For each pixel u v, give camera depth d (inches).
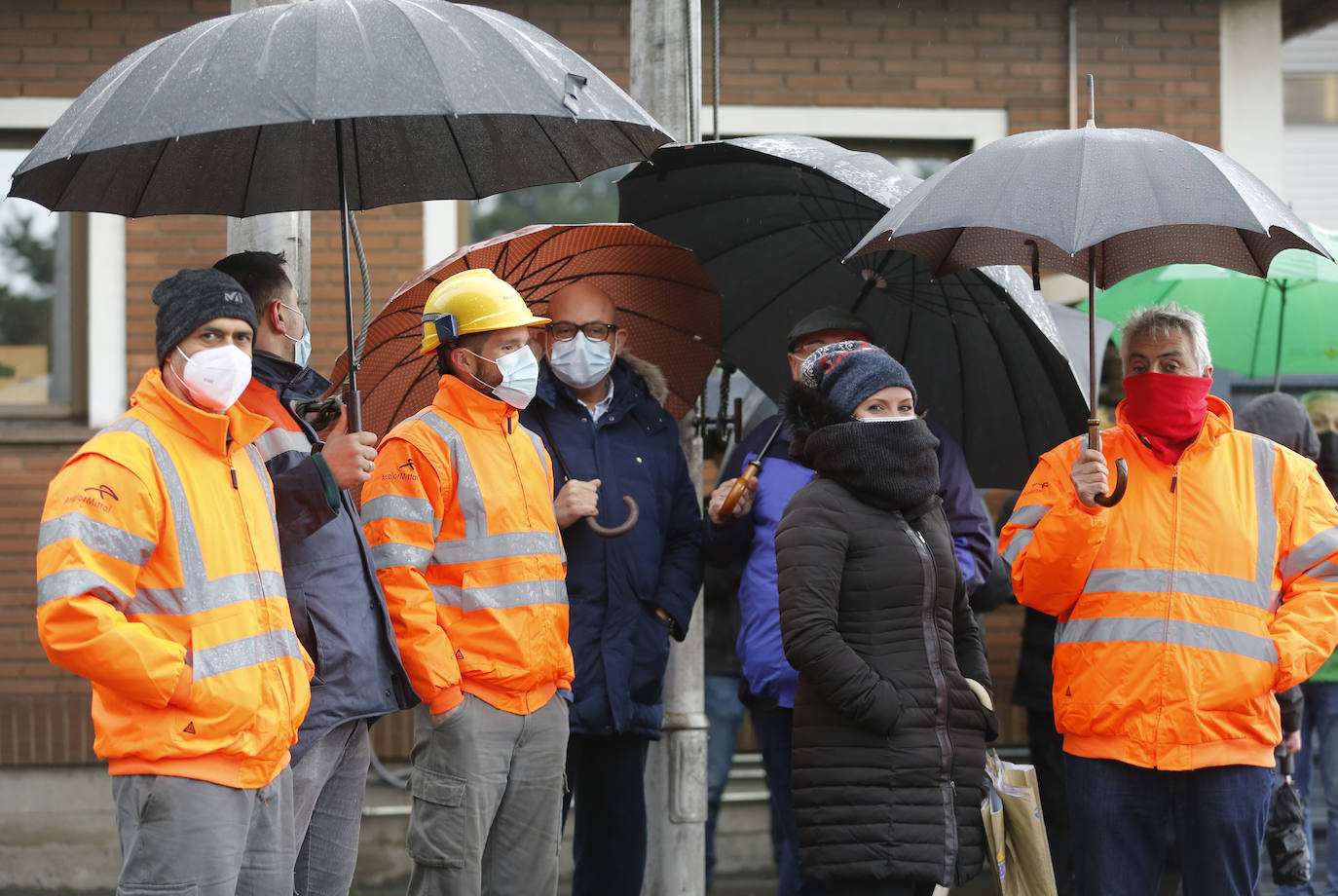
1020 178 177.8
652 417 231.1
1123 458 206.8
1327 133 420.8
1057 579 202.5
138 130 144.9
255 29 151.8
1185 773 199.0
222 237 366.6
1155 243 206.8
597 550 218.2
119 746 145.0
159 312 151.8
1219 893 199.9
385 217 370.3
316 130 184.2
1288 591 204.4
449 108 145.6
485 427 193.3
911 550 187.8
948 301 231.3
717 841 357.7
